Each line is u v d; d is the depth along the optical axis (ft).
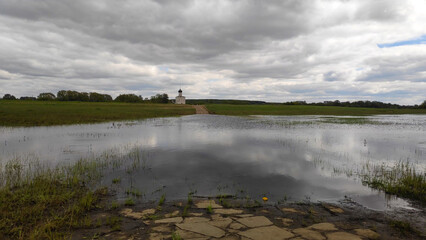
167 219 16.30
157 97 513.45
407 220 16.60
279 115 164.96
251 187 23.61
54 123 83.30
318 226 15.40
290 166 31.19
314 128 77.56
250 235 13.97
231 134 61.00
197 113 181.47
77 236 13.89
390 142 50.26
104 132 63.16
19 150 39.50
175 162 32.63
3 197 18.84
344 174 27.94
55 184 22.94
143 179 25.57
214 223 15.67
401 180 25.35
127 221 16.01
